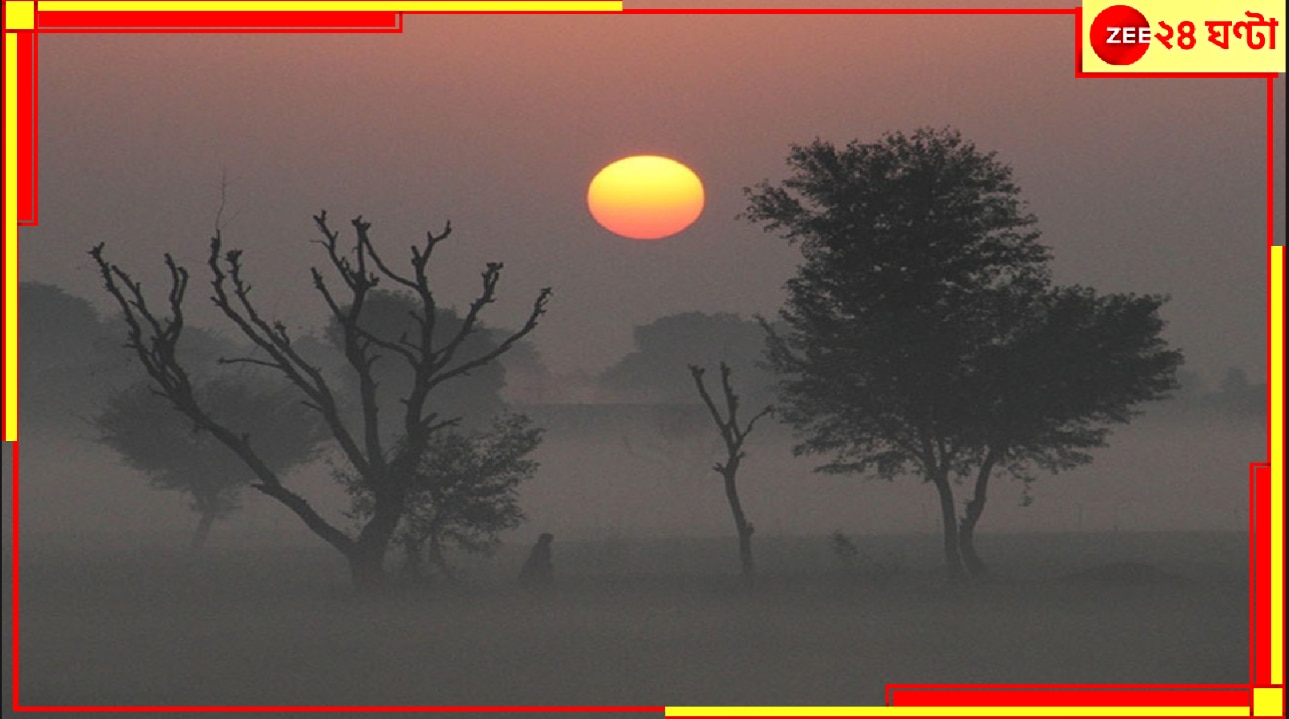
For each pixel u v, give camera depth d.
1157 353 199.50
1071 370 194.00
